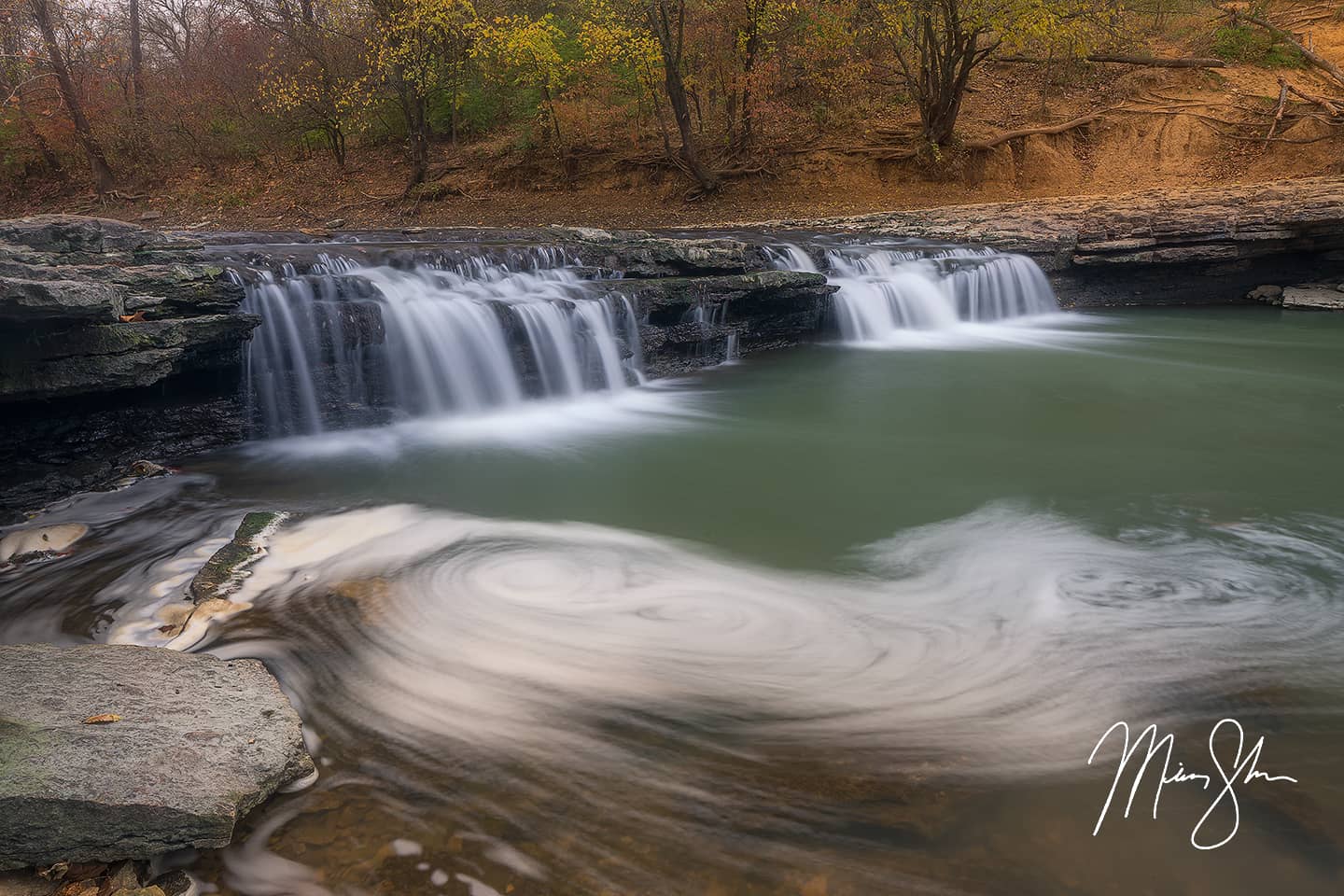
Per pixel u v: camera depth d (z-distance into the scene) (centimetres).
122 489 750
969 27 1898
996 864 329
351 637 500
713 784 376
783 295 1305
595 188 2286
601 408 1057
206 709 392
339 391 923
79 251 863
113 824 316
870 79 2406
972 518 704
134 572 588
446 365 984
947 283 1546
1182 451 872
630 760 392
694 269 1277
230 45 2542
